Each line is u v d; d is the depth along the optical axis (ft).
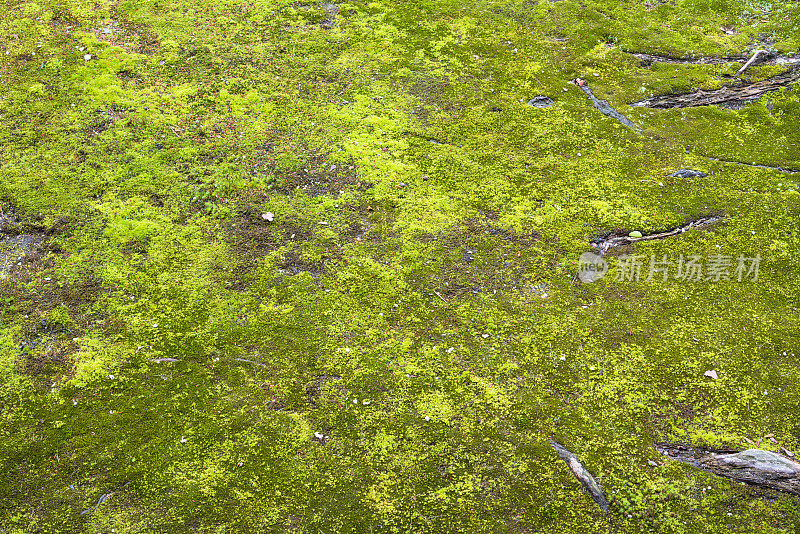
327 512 10.86
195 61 20.02
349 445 11.81
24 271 14.23
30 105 17.88
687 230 16.37
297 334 13.58
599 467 11.68
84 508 10.73
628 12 23.48
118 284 14.23
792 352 13.78
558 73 20.79
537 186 17.26
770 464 11.54
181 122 18.04
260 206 16.21
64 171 16.34
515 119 19.15
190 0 22.52
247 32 21.42
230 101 18.84
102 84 18.75
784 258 15.78
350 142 18.04
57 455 11.37
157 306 13.89
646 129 19.10
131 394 12.34
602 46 21.89
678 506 11.21
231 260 14.94
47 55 19.42
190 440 11.72
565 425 12.28
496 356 13.42
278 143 17.81
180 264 14.75
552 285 14.92
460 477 11.44
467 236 15.93
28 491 10.89
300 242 15.49
